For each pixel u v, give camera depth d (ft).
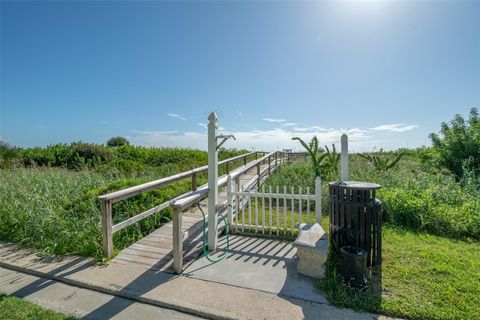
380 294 9.27
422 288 9.59
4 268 12.09
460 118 31.63
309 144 33.73
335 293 9.29
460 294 9.15
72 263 12.20
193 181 21.89
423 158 37.37
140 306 9.14
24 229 15.51
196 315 8.62
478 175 25.98
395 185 23.43
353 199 11.14
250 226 16.46
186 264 11.95
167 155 56.85
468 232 15.23
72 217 16.38
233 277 10.76
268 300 9.12
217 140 13.51
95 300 9.50
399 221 17.21
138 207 18.49
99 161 48.08
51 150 54.44
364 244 11.07
